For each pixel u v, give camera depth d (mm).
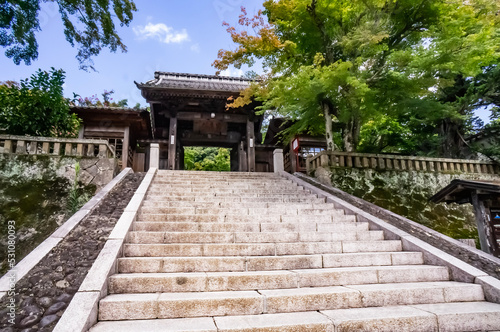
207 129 15805
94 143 8086
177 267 3865
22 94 7910
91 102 15570
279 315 3016
